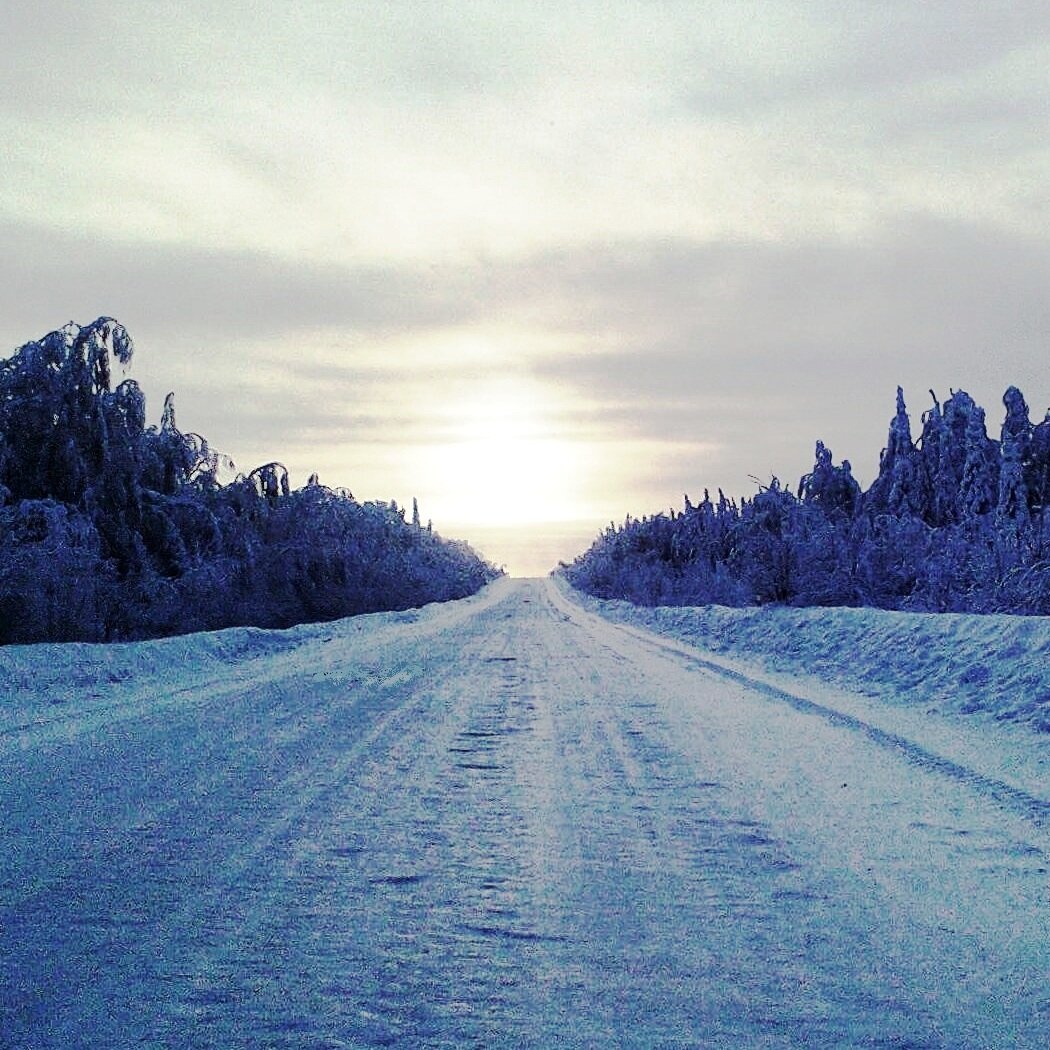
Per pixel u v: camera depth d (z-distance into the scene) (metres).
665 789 8.51
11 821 7.40
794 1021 4.09
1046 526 21.59
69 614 22.20
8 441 25.30
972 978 4.51
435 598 71.88
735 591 39.00
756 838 6.89
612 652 24.23
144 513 28.33
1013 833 6.89
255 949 4.88
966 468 40.44
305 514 39.62
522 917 5.34
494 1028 4.02
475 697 15.20
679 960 4.74
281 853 6.57
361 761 9.84
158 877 6.04
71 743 10.89
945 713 12.39
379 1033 3.97
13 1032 3.97
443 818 7.52
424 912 5.42
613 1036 3.95
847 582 29.88
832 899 5.61
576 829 7.19
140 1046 3.85
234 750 10.46
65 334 26.30
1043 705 11.47
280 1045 3.87
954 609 23.39
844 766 9.30
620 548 76.06
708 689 16.00
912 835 6.89
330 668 20.28
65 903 5.55
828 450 47.97
